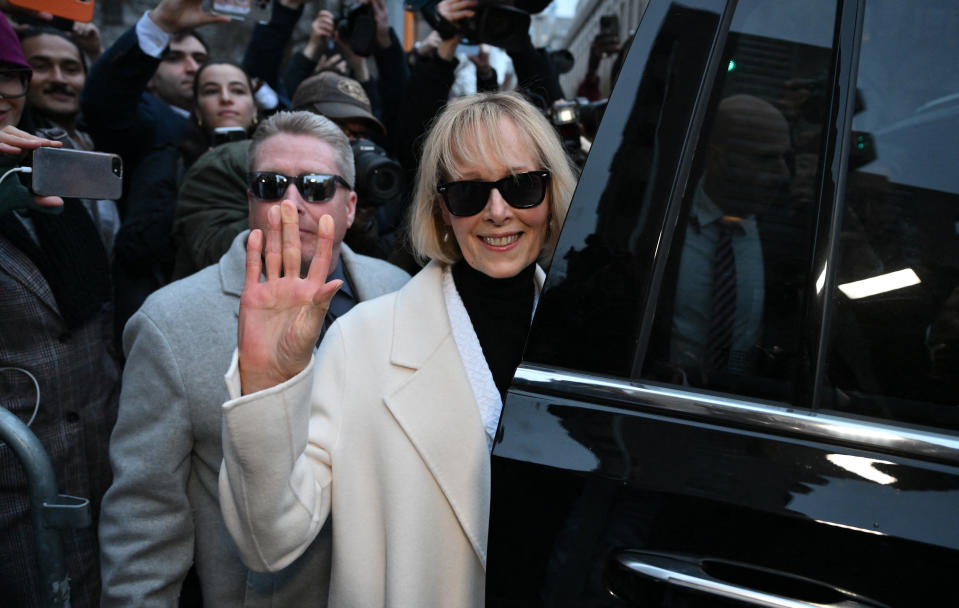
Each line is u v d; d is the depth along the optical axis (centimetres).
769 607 84
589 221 104
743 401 93
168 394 142
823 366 91
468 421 121
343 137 165
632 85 106
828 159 95
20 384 183
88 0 208
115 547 141
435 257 136
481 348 129
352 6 330
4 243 182
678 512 90
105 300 208
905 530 81
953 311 88
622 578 91
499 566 99
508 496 99
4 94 178
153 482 141
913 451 85
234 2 248
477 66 311
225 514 106
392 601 113
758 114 99
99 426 201
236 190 202
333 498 121
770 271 95
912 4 96
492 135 123
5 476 173
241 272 151
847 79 96
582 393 99
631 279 100
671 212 100
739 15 102
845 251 92
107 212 263
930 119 93
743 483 88
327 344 131
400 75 335
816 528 84
